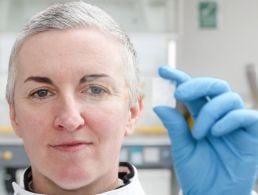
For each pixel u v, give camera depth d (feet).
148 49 8.45
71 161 2.02
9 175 7.18
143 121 7.56
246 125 2.63
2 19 8.28
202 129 2.57
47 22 2.03
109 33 2.13
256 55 8.68
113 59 2.11
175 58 8.44
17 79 2.12
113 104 2.09
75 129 1.98
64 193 2.19
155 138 7.43
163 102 3.12
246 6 8.57
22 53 2.08
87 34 2.05
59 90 2.02
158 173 7.34
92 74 2.02
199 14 8.55
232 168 2.69
